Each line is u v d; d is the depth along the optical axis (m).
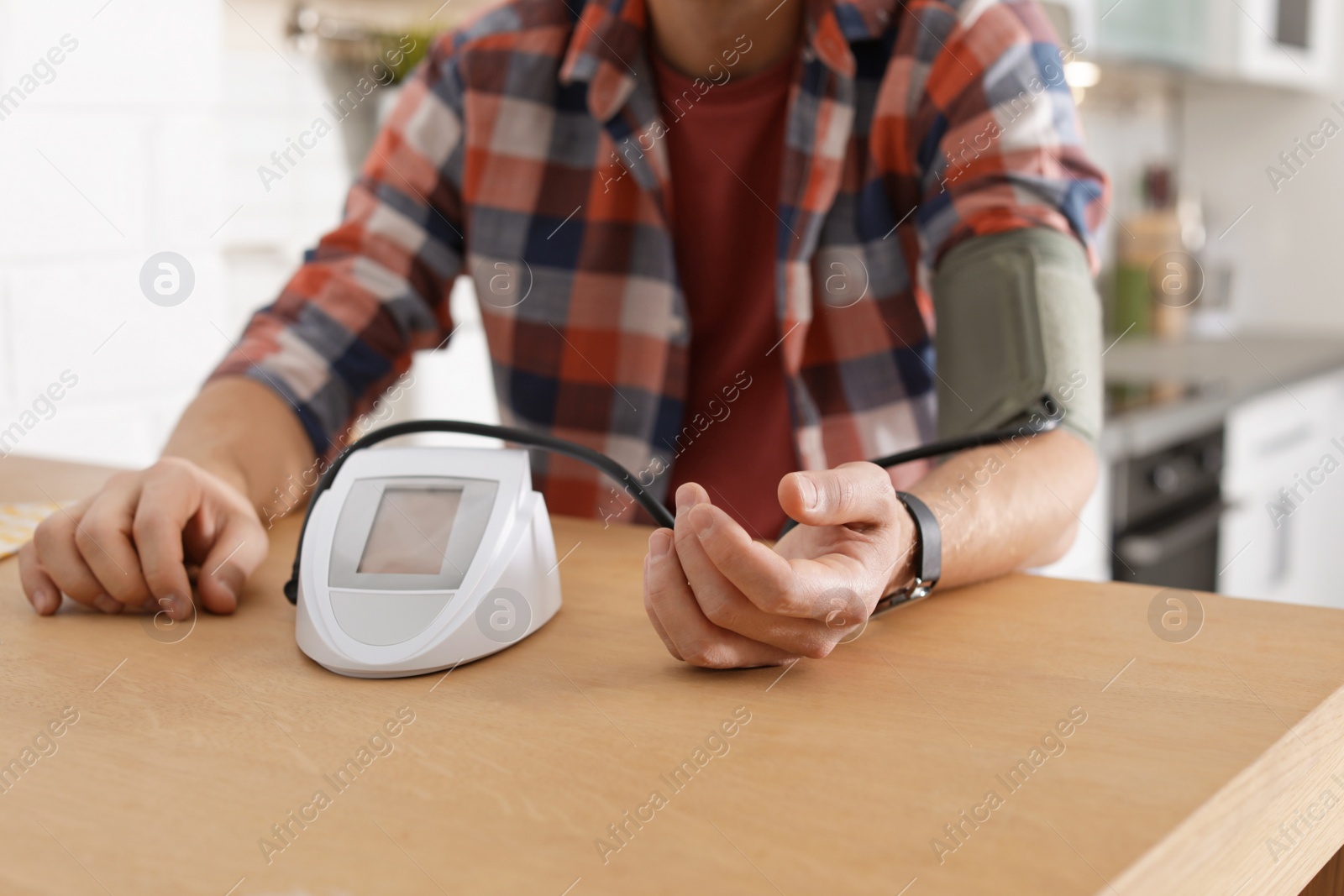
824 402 0.98
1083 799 0.37
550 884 0.32
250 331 0.88
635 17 0.92
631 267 0.98
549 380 1.01
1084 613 0.56
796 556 0.53
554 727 0.44
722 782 0.39
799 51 0.92
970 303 0.74
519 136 0.98
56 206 1.34
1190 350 2.45
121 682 0.49
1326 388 2.33
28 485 0.86
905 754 0.40
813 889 0.32
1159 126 2.71
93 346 1.40
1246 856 0.39
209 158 1.52
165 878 0.33
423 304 0.97
